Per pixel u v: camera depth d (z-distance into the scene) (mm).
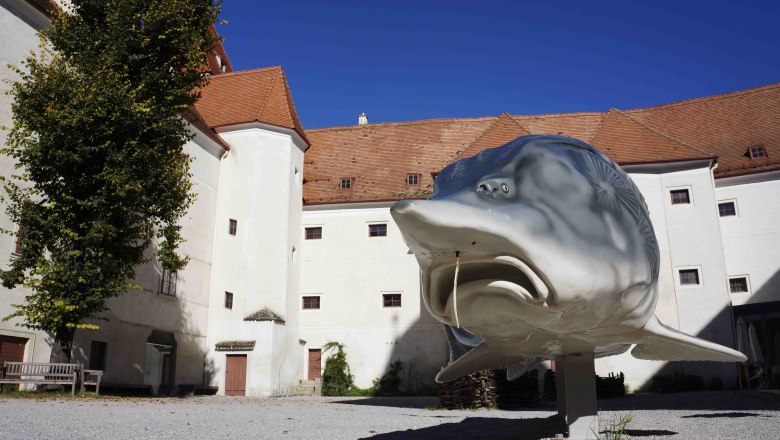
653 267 5129
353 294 32875
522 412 15969
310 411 14953
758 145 32375
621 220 4902
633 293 4781
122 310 23125
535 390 19500
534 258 4059
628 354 27641
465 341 6250
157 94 19250
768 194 30406
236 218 30516
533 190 4512
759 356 25453
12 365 17000
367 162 37656
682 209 29250
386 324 32125
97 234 16938
